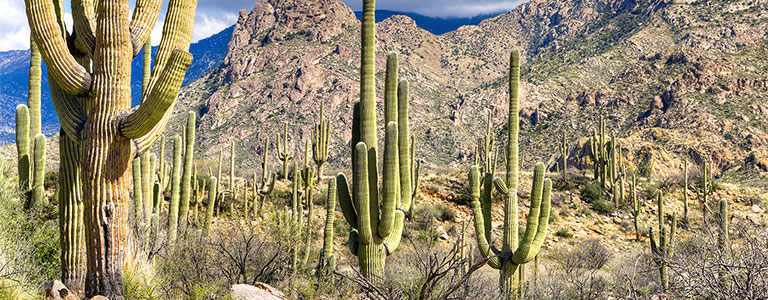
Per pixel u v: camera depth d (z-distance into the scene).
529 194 22.94
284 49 170.12
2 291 4.69
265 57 166.88
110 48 5.65
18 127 7.49
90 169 5.60
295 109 134.88
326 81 145.50
